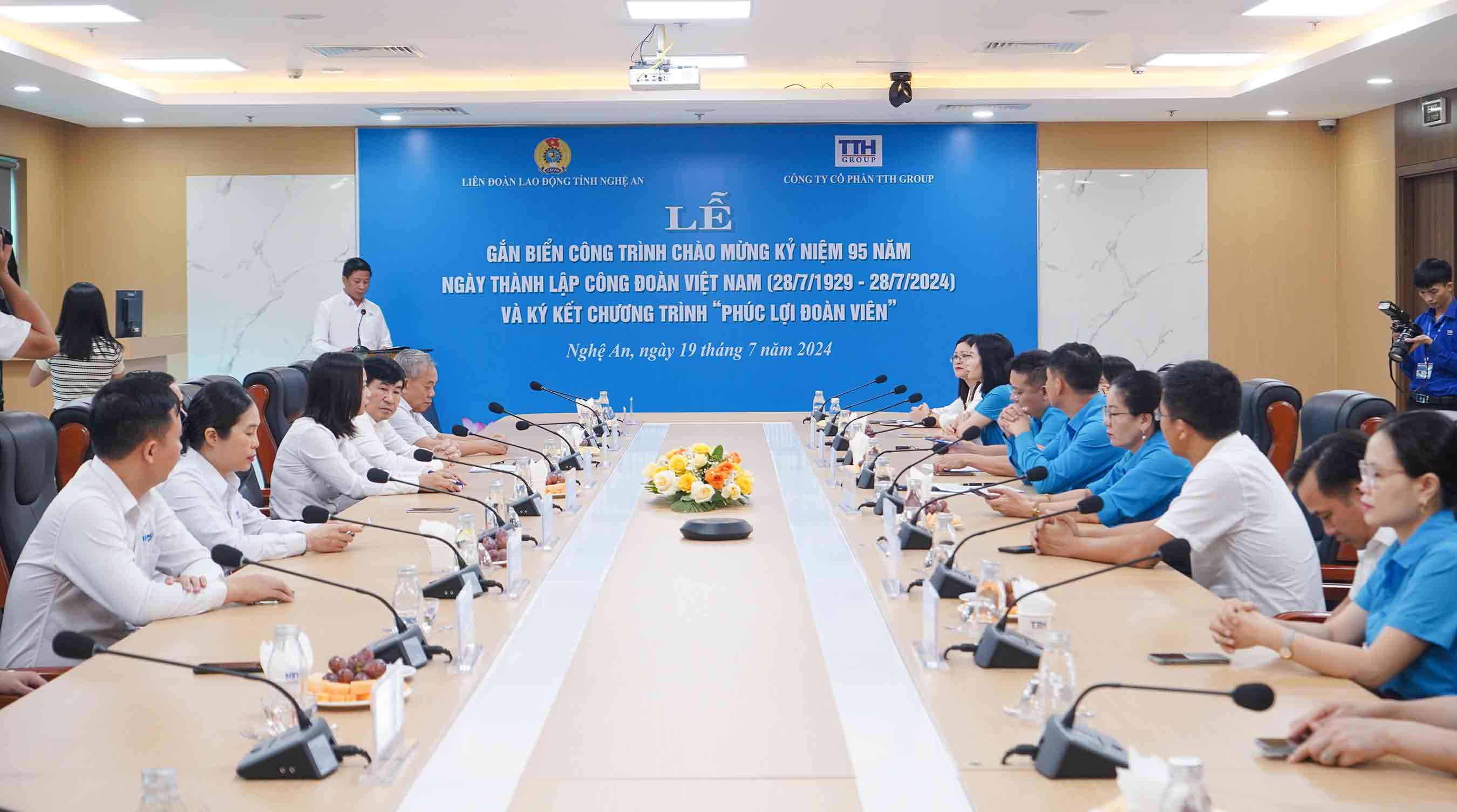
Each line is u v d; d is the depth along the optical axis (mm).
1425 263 7488
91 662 2348
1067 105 9188
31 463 3473
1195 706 2047
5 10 6867
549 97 8930
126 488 2811
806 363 10141
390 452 4883
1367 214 9656
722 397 10164
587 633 2604
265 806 1690
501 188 9961
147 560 2947
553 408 10125
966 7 6918
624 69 8781
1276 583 2994
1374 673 2141
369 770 1807
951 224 10016
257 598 2785
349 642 2471
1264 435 5418
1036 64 8719
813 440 5895
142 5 6770
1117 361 5020
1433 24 6684
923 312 10078
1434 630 2094
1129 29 7543
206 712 2064
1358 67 7887
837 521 3875
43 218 9508
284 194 9875
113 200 9836
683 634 2592
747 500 4250
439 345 10055
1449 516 2191
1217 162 9992
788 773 1843
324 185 9891
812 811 1708
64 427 4309
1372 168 9594
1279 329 10117
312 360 9594
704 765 1877
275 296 9906
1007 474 4875
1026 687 2158
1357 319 9844
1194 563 3129
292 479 4527
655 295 10094
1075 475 4312
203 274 9883
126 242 9852
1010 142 9969
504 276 10023
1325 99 9055
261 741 1900
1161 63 8727
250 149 9844
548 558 3312
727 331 10117
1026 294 10039
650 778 1827
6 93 8312
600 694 2209
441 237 9969
